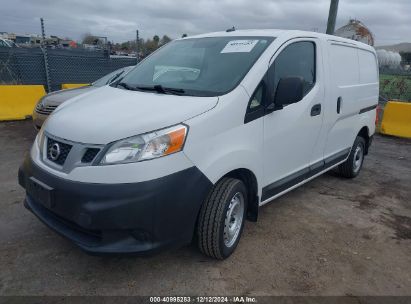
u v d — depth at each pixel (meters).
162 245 2.66
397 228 4.12
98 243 2.62
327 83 4.31
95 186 2.49
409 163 6.99
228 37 3.92
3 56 11.04
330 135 4.62
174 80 3.55
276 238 3.72
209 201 2.97
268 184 3.62
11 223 3.75
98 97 3.38
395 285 3.07
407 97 13.32
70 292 2.77
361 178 5.91
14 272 2.97
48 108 6.32
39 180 2.79
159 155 2.56
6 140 7.23
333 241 3.73
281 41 3.65
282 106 3.36
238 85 3.16
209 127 2.82
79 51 12.40
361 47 5.41
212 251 3.07
